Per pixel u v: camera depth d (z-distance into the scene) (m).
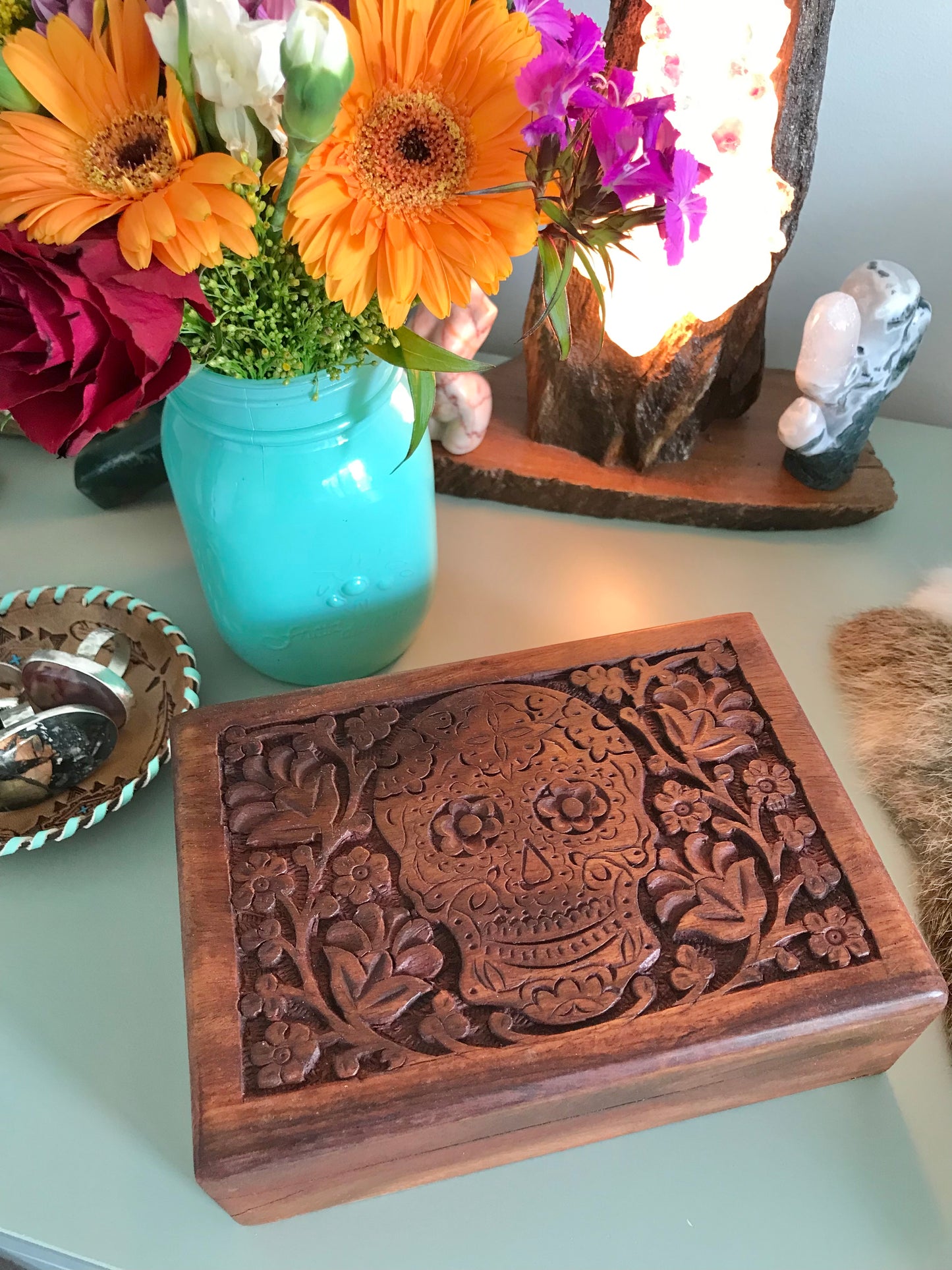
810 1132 0.51
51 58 0.37
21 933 0.57
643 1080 0.45
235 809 0.53
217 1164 0.42
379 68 0.39
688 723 0.56
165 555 0.78
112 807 0.59
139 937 0.57
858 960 0.47
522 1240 0.48
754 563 0.77
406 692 0.58
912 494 0.81
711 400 0.79
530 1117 0.45
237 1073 0.44
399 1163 0.46
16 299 0.37
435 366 0.48
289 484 0.53
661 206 0.43
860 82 0.73
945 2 0.67
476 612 0.73
